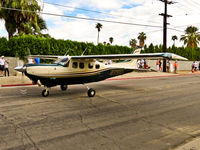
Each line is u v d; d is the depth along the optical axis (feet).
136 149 11.68
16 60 55.77
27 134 13.64
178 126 16.14
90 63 30.09
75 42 66.90
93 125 15.92
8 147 11.55
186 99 28.12
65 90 33.99
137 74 73.00
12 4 59.77
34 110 20.25
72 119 17.42
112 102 25.18
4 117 17.58
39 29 70.38
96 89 36.40
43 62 59.57
